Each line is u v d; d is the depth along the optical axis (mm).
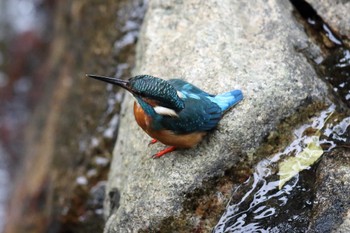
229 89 9070
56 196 12719
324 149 8758
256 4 10250
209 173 8695
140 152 9359
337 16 10172
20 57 21219
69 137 13344
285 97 8945
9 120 20922
